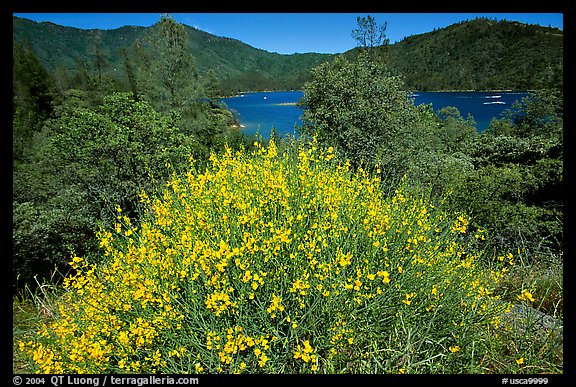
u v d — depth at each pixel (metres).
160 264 2.66
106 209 6.44
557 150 10.41
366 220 2.93
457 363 2.36
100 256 3.47
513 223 6.60
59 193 8.64
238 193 3.24
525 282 3.49
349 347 2.41
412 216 3.36
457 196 7.26
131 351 2.30
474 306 2.72
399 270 2.57
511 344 2.62
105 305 2.57
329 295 2.44
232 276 2.59
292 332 2.34
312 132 11.97
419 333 2.42
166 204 3.45
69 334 2.44
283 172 3.61
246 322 2.39
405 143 11.84
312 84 13.84
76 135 9.18
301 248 2.67
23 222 5.46
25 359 2.43
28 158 16.69
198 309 2.49
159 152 8.91
